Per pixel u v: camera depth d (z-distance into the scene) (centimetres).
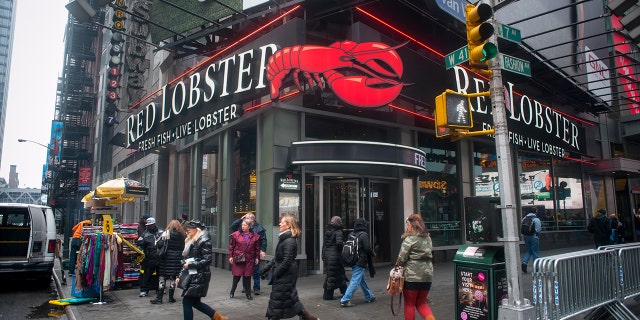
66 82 4656
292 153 1126
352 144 1102
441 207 1456
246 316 726
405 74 1150
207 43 1521
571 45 1803
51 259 1129
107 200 1408
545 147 1673
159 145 1456
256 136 1298
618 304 643
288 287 574
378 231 1328
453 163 1528
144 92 2280
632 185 2311
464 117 594
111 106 2056
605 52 2052
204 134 1597
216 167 1512
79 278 871
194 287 600
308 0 1141
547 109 1697
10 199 15650
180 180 1850
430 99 1203
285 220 597
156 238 951
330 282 824
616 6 823
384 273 1167
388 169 1333
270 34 1140
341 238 838
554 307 541
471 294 586
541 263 547
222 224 1420
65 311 820
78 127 4728
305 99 1231
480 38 554
